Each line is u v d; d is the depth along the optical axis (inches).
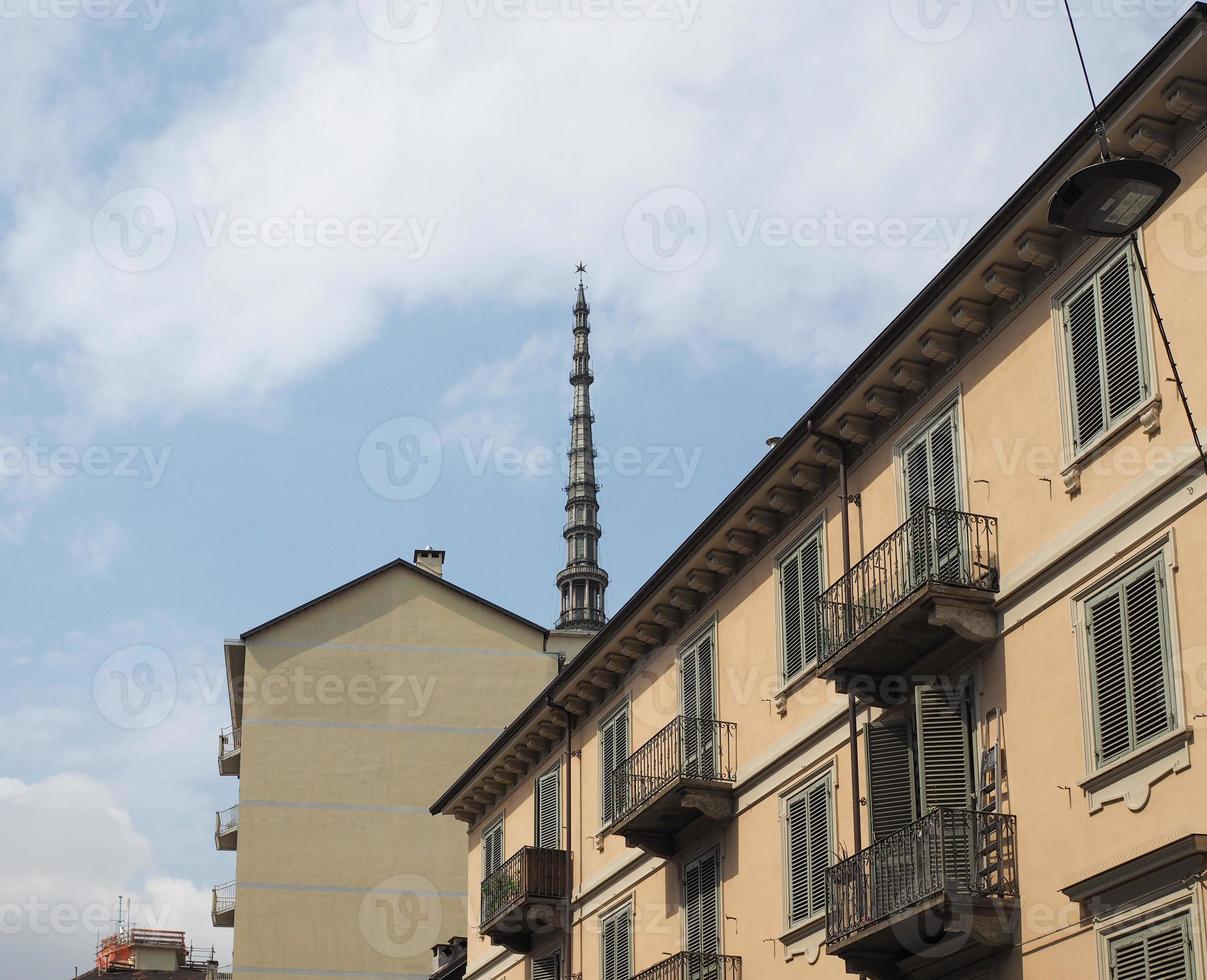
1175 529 760.3
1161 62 762.2
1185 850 701.9
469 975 1596.9
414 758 2114.9
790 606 1093.8
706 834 1155.9
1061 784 804.0
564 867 1379.2
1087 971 761.6
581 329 5295.3
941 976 870.4
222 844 2153.1
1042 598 842.8
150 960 2805.1
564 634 2212.1
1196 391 759.1
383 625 2169.0
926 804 876.6
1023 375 881.5
